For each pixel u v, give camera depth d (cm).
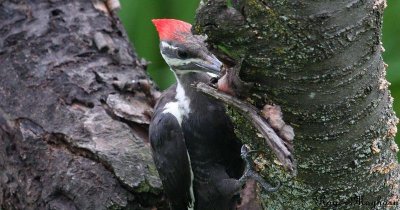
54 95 829
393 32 855
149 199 752
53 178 766
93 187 742
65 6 932
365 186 555
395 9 853
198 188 767
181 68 741
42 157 787
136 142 779
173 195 766
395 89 848
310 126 514
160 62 941
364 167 542
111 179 746
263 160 568
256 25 467
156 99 848
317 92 495
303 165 539
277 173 564
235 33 474
